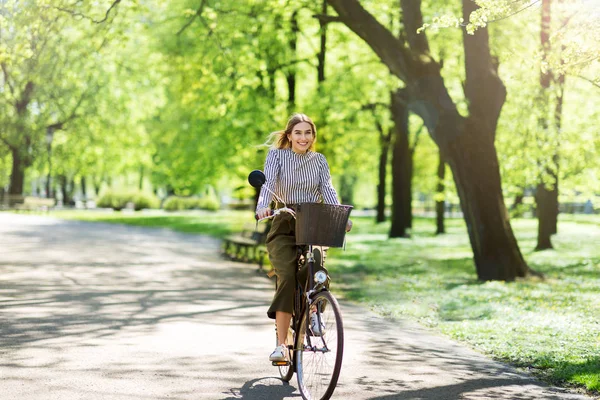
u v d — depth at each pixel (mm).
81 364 6332
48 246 19750
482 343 8070
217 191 68000
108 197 54188
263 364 6598
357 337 8250
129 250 19609
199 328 8305
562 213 57312
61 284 11891
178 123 30984
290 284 5691
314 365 5391
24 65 17891
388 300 11609
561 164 20625
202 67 20453
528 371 6758
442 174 33844
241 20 18781
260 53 21328
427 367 6746
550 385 6180
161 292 11375
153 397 5367
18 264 14836
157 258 17562
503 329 8875
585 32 8828
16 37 14680
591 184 22438
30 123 40906
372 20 14797
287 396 5547
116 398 5301
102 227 31250
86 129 42188
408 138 29750
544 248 23172
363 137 28906
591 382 6047
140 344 7285
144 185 72375
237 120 24000
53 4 14469
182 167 32188
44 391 5418
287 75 24000
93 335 7668
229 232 29172
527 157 19781
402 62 14586
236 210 41438
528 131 19312
